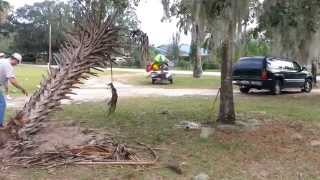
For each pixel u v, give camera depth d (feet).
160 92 75.00
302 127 40.19
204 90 80.48
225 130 37.06
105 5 31.68
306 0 36.29
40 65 220.84
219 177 25.25
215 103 54.60
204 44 39.42
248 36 42.98
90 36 28.94
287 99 66.59
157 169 25.79
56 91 28.53
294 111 51.19
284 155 30.30
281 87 75.97
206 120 41.88
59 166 25.25
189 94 71.26
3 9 88.84
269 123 41.65
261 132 37.01
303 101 63.67
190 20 37.73
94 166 25.55
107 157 26.76
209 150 30.55
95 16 29.25
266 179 25.36
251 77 75.36
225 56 38.99
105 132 34.19
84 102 55.42
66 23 42.06
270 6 36.50
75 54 28.89
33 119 27.84
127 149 28.68
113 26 29.17
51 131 30.55
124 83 97.35
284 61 77.41
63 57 29.25
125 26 30.99
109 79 108.27
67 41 29.53
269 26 38.70
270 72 74.23
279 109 52.75
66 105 51.78
